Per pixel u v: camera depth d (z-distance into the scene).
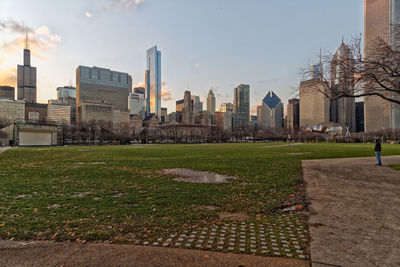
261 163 19.86
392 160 20.53
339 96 13.98
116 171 16.05
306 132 142.25
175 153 34.66
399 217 6.56
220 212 7.25
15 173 15.41
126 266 4.07
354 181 11.55
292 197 8.93
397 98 15.34
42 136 80.50
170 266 4.07
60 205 8.07
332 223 6.15
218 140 149.88
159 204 8.12
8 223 6.29
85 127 121.12
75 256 4.45
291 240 5.17
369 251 4.61
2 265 4.12
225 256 4.44
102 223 6.27
